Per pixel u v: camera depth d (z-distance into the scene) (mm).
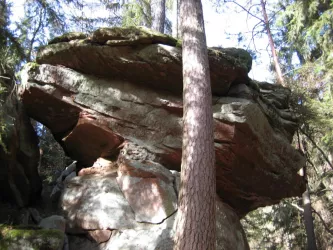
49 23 9000
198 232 4816
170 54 6895
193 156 5285
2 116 6445
